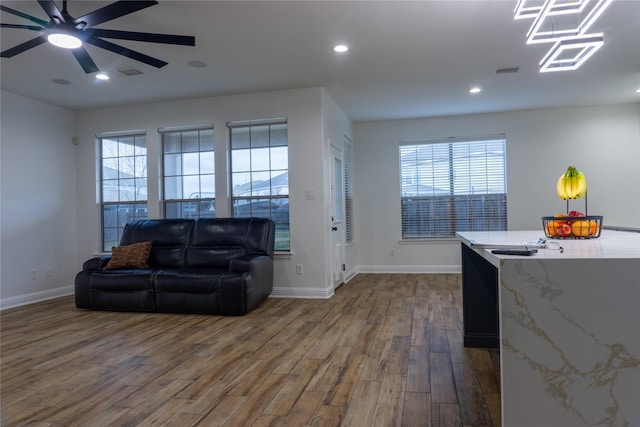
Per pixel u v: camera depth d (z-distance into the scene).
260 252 4.65
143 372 2.64
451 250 6.48
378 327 3.55
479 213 6.37
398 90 5.01
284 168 5.08
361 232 6.72
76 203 5.75
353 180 6.71
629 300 1.37
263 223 4.75
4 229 4.79
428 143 6.54
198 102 5.27
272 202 5.16
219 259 4.65
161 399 2.25
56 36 2.64
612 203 5.89
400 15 3.11
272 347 3.08
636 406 1.36
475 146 6.37
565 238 2.14
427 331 3.39
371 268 6.71
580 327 1.40
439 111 6.08
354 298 4.79
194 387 2.39
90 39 2.77
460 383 2.36
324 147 4.94
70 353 3.05
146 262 4.72
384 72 4.36
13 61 3.90
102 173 5.76
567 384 1.41
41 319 4.12
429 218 6.56
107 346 3.20
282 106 4.98
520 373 1.44
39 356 2.99
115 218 5.71
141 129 5.49
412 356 2.82
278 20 3.16
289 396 2.25
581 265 1.39
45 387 2.44
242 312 4.04
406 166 6.64
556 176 6.06
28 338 3.45
